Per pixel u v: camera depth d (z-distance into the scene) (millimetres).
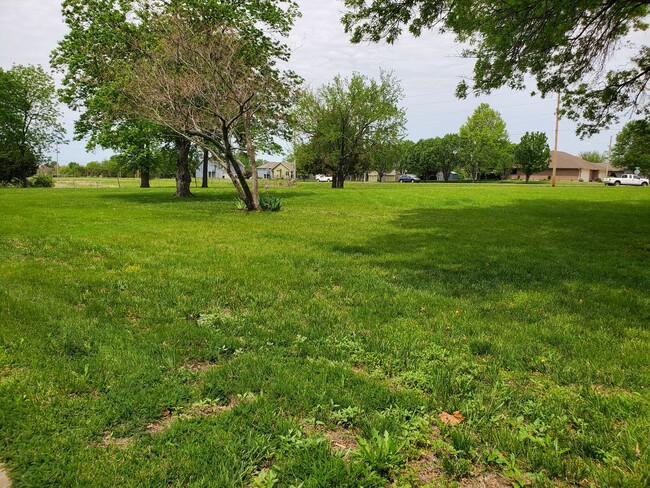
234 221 13781
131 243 9211
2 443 2422
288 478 2219
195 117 16188
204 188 40375
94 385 3090
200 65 15070
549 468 2309
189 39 15117
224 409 2896
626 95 13008
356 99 39250
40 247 8469
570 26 8883
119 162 25844
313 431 2648
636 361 3609
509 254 8547
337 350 3834
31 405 2773
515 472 2250
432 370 3414
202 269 6852
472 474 2299
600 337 4164
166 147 26656
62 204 19688
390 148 41625
